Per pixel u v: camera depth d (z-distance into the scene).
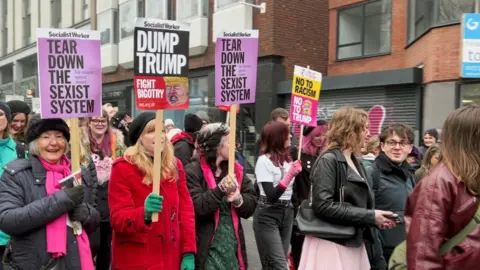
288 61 12.99
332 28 14.12
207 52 14.25
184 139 4.97
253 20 13.05
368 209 3.28
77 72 2.97
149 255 3.05
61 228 2.76
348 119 3.32
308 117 5.12
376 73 11.09
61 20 23.45
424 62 10.30
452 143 2.15
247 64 3.74
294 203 4.93
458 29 9.27
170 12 15.52
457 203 2.06
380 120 11.30
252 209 3.72
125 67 17.62
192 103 15.03
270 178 4.40
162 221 3.11
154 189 2.95
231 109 3.64
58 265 2.73
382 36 13.07
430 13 10.21
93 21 13.90
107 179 4.48
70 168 3.05
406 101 10.77
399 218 3.21
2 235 3.55
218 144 3.67
